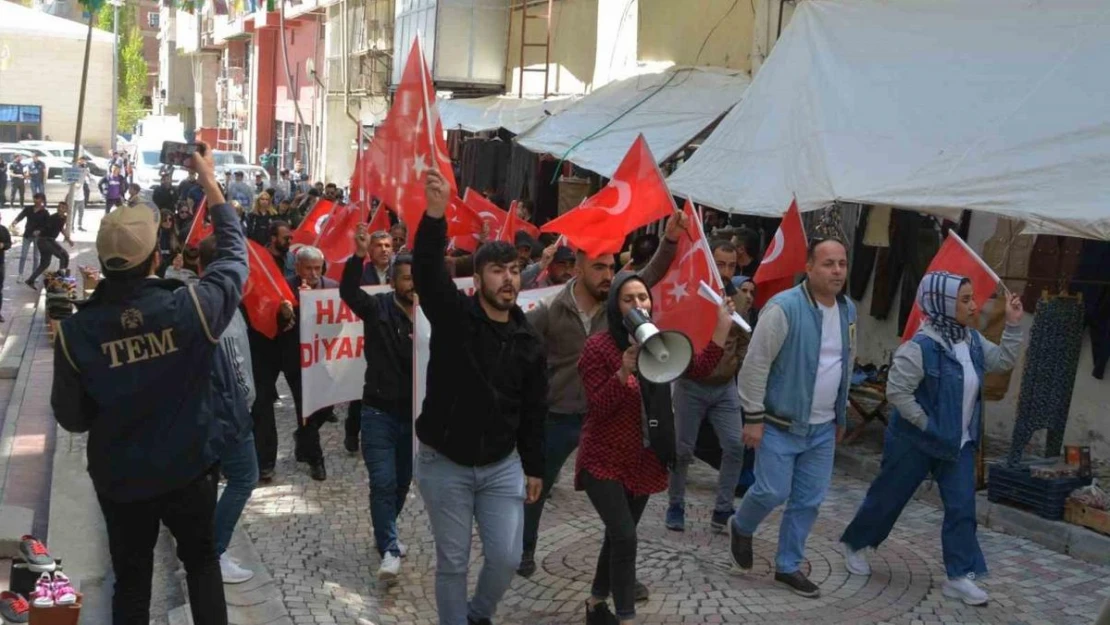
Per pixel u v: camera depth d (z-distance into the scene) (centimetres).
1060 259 862
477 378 498
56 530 785
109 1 4462
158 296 438
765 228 1247
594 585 583
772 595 636
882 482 659
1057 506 736
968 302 625
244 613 607
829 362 625
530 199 1869
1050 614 621
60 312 1559
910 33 964
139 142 4084
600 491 550
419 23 2291
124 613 453
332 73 3569
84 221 3566
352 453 966
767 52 1353
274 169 4312
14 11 4212
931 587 656
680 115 1384
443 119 2069
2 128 5134
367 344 676
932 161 842
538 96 2036
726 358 718
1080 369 920
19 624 571
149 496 440
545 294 770
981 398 647
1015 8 919
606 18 1794
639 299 541
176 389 439
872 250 1127
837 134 917
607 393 540
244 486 634
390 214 1465
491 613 532
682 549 709
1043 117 821
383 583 661
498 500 514
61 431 1039
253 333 851
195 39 5662
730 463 735
